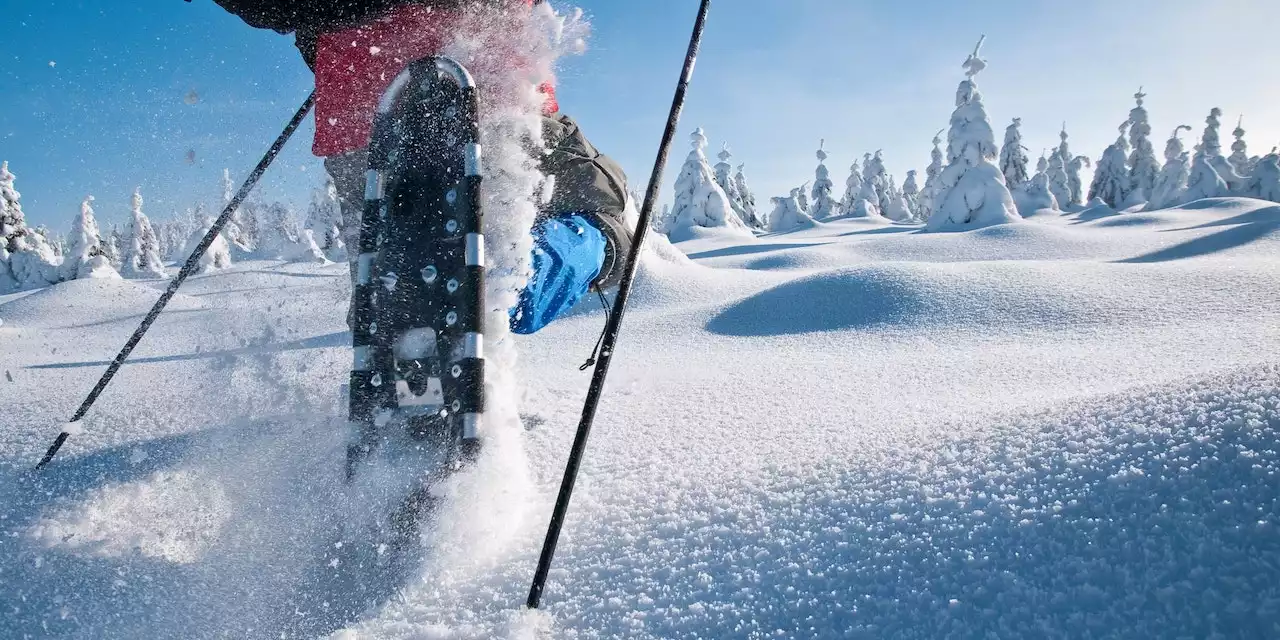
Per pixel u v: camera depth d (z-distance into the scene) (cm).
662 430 197
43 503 171
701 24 161
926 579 98
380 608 118
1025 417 143
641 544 124
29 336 784
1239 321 439
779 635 94
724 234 2511
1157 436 111
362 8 154
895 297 622
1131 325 476
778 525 121
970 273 665
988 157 2153
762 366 343
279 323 173
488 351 145
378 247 143
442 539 130
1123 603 83
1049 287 598
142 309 1101
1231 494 91
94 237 2042
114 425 233
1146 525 93
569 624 106
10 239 2077
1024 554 96
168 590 127
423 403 140
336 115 161
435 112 145
